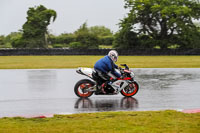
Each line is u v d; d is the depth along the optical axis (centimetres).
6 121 2520
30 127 2306
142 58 13850
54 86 4862
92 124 2378
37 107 3189
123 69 3794
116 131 2175
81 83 3709
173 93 4056
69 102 3469
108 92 3712
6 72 7331
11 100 3616
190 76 6228
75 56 15738
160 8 19675
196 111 2919
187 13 19638
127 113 2792
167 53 16925
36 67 8888
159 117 2614
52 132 2162
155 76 6216
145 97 3756
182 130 2198
